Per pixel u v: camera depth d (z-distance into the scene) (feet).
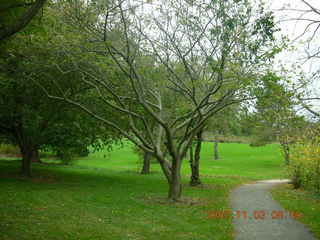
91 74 46.01
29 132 63.72
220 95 40.93
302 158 59.77
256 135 119.55
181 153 46.03
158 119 42.22
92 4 37.22
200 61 42.91
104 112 60.59
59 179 66.08
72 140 67.72
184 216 35.32
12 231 26.21
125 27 37.45
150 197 47.85
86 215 33.78
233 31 36.11
